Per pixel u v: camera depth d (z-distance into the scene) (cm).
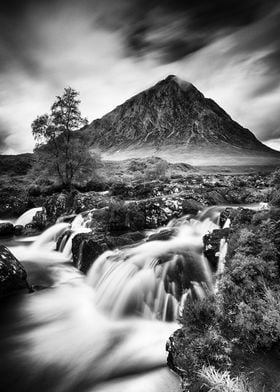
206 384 502
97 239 1528
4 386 743
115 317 1063
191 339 629
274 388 481
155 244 1409
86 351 864
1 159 7494
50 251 2011
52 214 2827
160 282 1084
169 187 2914
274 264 736
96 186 4019
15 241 2362
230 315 652
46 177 3969
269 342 566
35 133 3456
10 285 1245
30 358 841
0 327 1014
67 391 715
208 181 3638
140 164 7719
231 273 742
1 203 3884
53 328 1000
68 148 3538
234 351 569
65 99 3453
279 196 1064
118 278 1195
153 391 637
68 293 1264
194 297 987
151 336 921
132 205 2077
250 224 968
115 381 725
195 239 1493
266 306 629
